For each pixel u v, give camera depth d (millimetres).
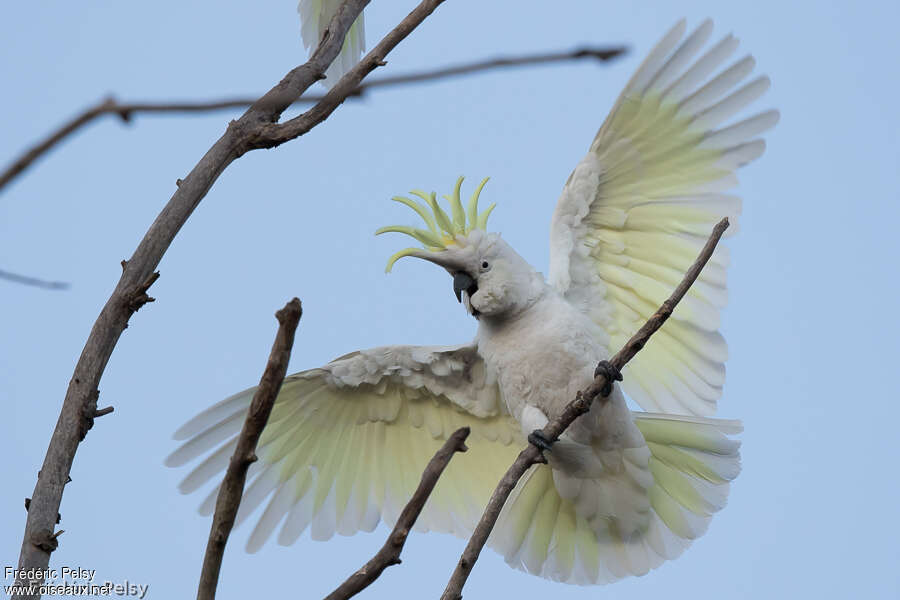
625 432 10492
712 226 11047
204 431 11133
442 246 10656
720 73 10891
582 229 11281
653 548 11172
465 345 11516
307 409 11781
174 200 7684
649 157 11070
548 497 11484
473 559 7562
